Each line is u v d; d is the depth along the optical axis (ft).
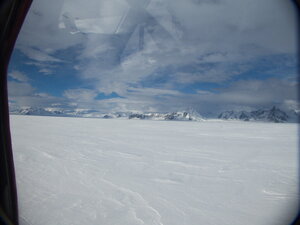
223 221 6.29
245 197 8.48
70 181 9.73
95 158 16.19
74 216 6.14
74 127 57.00
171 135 40.78
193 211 7.01
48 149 20.01
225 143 28.89
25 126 55.77
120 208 7.01
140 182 10.30
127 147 23.13
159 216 6.57
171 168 13.71
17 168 11.95
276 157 18.57
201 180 11.05
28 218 5.75
